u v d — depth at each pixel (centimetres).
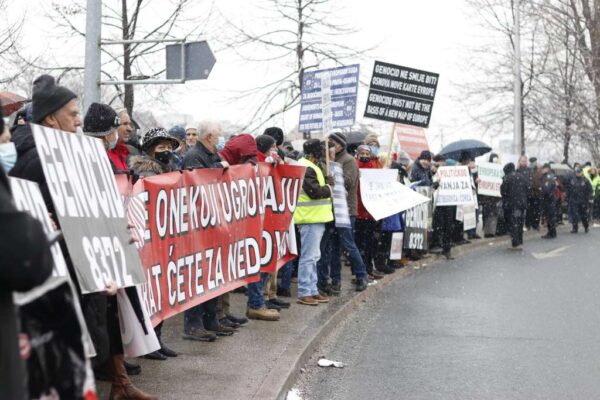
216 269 746
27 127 470
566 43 3259
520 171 1889
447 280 1314
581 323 930
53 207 444
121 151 652
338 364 724
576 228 2517
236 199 784
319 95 1186
